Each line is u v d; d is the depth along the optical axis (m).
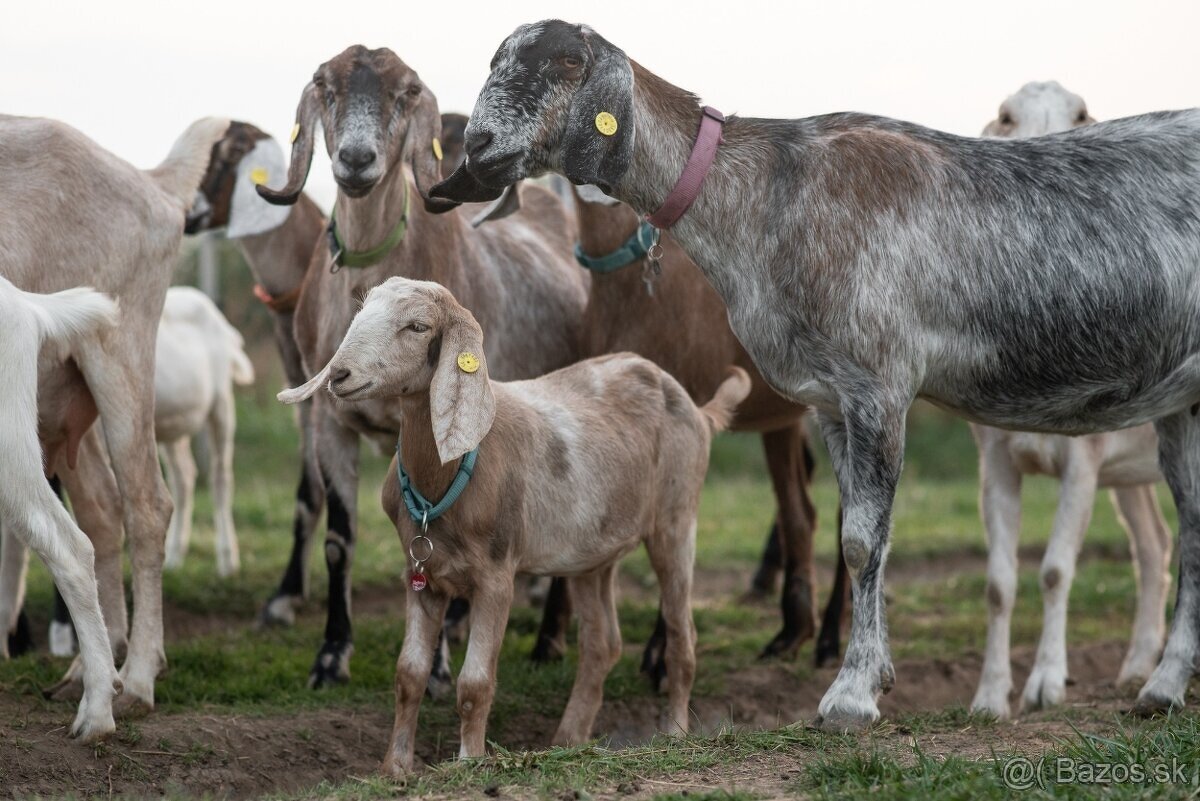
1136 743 4.98
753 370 8.27
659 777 4.98
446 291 5.36
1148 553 8.32
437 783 5.01
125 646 7.11
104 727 5.85
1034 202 5.74
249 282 18.61
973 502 15.18
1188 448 6.21
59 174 6.46
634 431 6.21
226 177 9.46
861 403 5.62
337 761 6.31
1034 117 8.01
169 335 10.38
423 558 5.48
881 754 5.16
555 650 8.03
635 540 6.21
